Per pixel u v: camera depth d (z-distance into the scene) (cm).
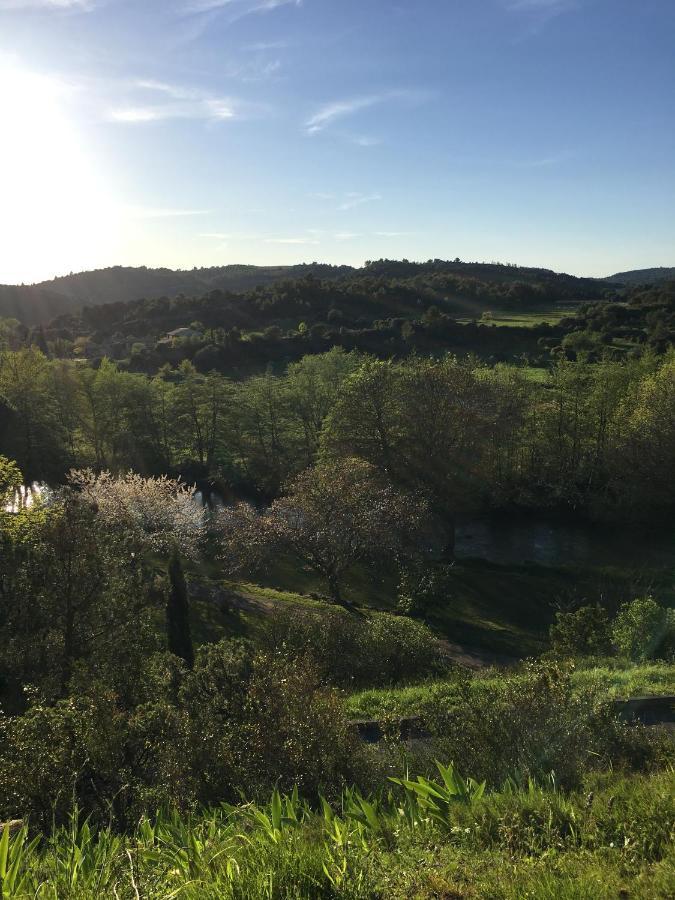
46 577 1608
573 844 376
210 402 6512
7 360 6650
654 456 4316
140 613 1708
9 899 290
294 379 6694
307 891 302
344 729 734
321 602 3161
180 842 393
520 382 5172
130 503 3916
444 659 2089
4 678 1520
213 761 729
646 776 573
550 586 3406
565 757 617
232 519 3534
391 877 328
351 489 3466
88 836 388
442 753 693
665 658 1698
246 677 935
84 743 764
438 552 4166
